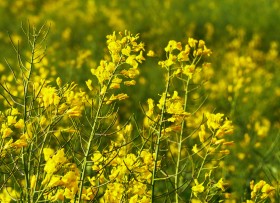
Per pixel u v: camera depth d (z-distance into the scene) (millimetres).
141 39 11422
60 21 12367
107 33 11609
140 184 3299
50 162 2482
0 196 3514
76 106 2957
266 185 3318
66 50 9758
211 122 3344
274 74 9555
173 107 3328
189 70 3488
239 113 6676
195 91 7422
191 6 14844
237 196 4852
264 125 7109
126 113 7336
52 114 3141
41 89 3234
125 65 9219
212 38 12305
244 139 6043
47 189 2699
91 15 13117
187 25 12758
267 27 12977
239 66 7059
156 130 3336
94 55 9477
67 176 2537
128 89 8047
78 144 4594
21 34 11445
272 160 5527
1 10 13469
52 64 8102
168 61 3396
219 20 13492
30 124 2988
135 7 14852
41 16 12781
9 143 2822
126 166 3158
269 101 8078
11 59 8766
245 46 10883
